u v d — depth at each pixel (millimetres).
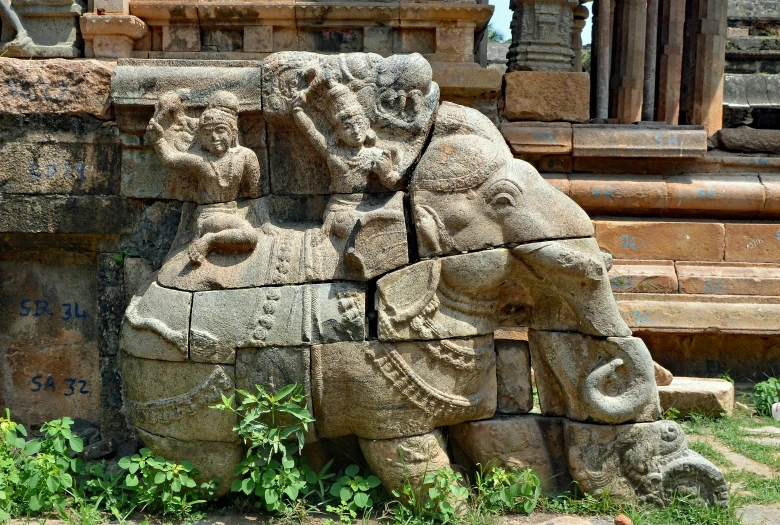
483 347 4516
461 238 4391
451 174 4383
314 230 4539
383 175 4461
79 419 5387
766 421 6527
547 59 8086
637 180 7984
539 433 4656
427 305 4336
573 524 4141
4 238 5270
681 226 7875
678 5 9617
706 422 6348
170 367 4434
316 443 4680
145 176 5004
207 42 7449
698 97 9531
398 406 4344
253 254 4508
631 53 9586
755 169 8219
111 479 4605
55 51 7043
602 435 4527
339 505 4445
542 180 4523
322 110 4602
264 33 7414
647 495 4500
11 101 5090
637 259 7855
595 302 4484
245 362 4340
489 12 7324
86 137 5102
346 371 4293
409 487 4363
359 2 7340
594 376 4488
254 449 4488
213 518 4363
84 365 5379
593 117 10094
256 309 4348
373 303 4414
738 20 13422
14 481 4301
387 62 4555
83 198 5129
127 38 7133
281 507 4281
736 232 7863
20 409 5406
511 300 4664
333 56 4629
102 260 5195
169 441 4484
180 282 4488
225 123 4559
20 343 5395
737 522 4262
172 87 4770
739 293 7664
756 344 7598
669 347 7641
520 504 4449
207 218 4578
